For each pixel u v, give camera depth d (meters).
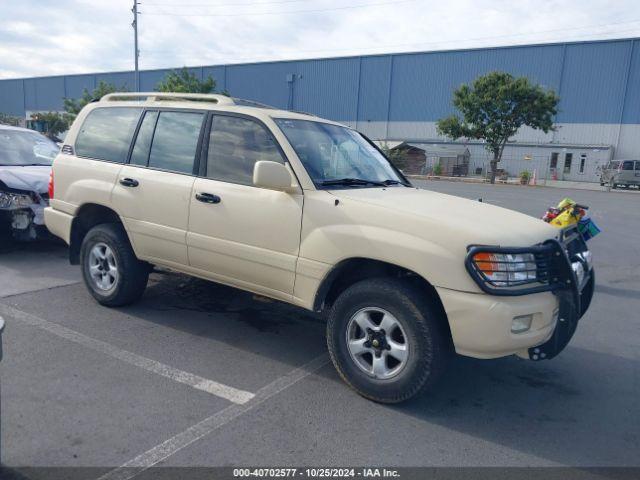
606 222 15.26
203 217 4.55
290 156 4.20
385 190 4.43
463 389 4.16
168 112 5.06
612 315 6.32
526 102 35.19
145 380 3.96
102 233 5.29
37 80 69.25
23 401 3.54
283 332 5.12
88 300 5.69
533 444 3.40
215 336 4.91
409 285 3.65
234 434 3.30
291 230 4.07
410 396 3.63
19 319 5.03
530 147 46.09
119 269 5.23
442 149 47.69
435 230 3.51
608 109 44.62
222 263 4.52
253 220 4.26
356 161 4.85
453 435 3.45
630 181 35.22
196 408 3.60
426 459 3.16
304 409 3.67
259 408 3.65
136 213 5.00
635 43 43.12
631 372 4.65
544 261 3.61
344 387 4.04
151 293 6.02
